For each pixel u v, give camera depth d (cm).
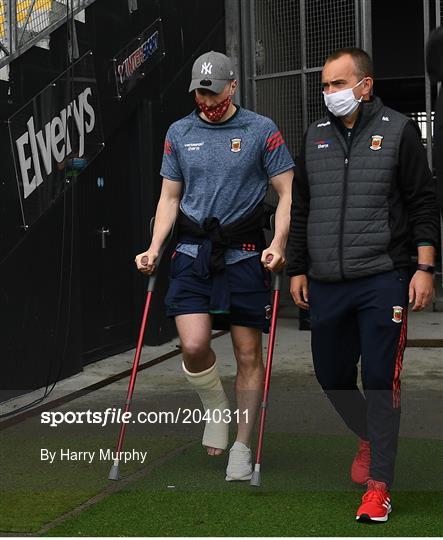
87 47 1291
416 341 1473
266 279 805
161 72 1517
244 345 814
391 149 711
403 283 716
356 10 1609
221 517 720
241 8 1742
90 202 1376
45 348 1209
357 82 712
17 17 1115
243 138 788
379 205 714
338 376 761
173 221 824
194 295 798
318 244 728
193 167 789
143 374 1305
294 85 1695
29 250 1177
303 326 1622
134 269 1487
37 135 1162
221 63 773
